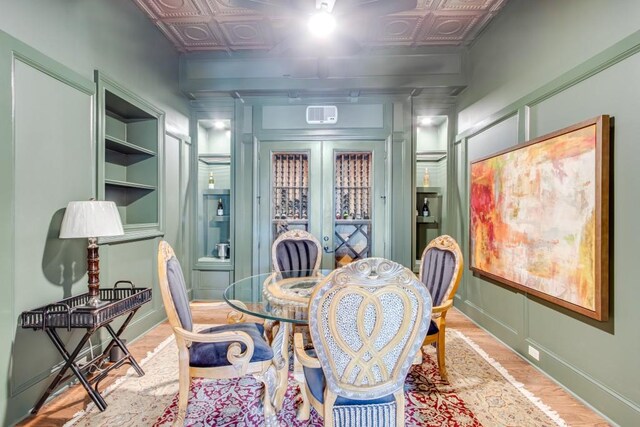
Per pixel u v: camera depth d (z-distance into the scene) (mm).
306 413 1821
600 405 1854
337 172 4074
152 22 3215
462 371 2375
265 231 4074
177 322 1645
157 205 3311
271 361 1748
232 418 1845
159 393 2088
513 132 2740
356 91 3906
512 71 2787
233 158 4184
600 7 1873
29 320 1805
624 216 1722
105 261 2545
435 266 2332
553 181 2164
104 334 2521
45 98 1977
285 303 1945
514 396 2057
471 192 3332
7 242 1727
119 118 3223
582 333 1989
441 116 4145
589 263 1879
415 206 4082
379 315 1239
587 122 1885
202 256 4410
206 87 3861
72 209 1944
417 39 3527
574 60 2074
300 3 2191
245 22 3234
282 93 3977
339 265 4012
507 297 2793
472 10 2986
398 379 1322
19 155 1798
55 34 2068
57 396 2023
